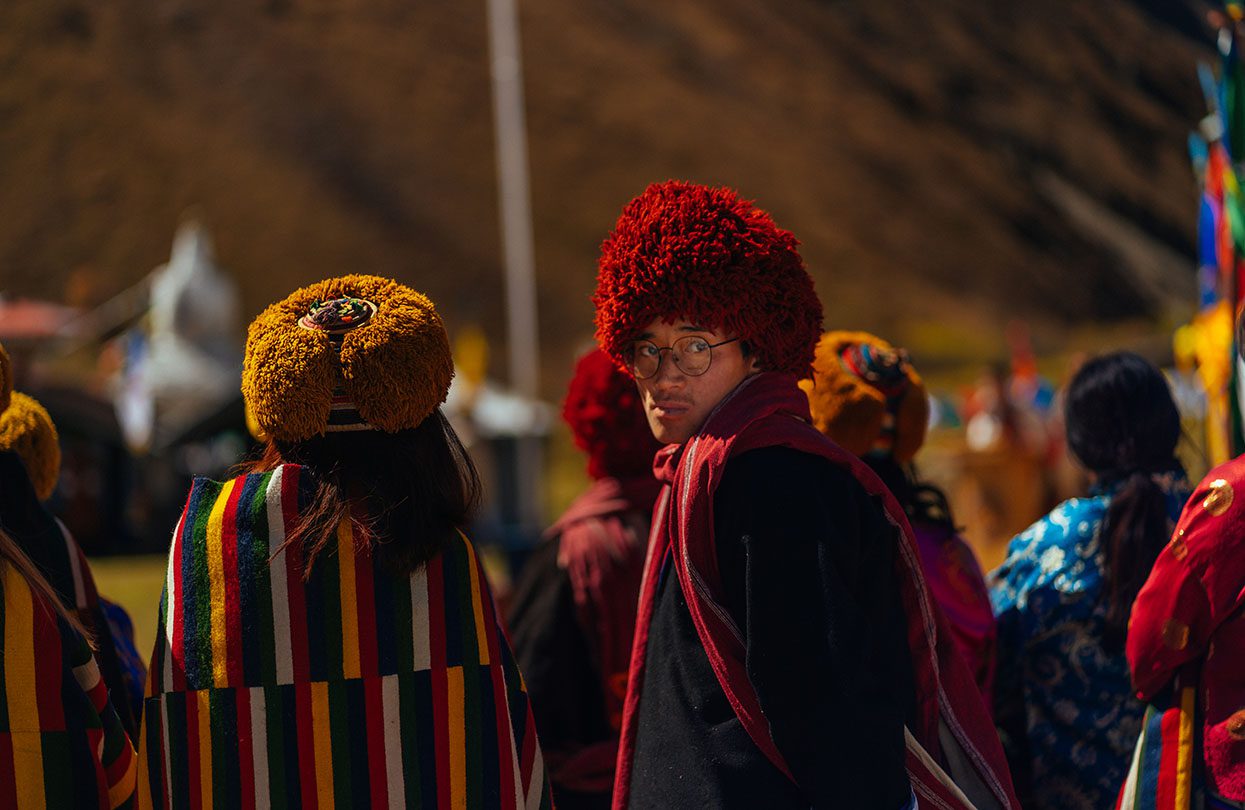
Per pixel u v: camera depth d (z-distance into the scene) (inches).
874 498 190.4
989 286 5910.4
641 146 5989.2
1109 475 249.9
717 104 6382.9
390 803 180.7
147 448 1393.9
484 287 5098.4
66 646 196.7
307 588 182.2
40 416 247.8
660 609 196.2
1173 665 214.7
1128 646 220.1
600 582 268.7
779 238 190.7
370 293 192.4
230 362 1652.3
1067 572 245.6
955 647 198.4
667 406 193.0
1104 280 6151.6
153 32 5767.7
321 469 186.9
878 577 184.7
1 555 194.1
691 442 190.5
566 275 5182.1
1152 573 216.8
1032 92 7140.8
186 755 180.5
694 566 185.9
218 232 5017.2
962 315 5639.8
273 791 178.9
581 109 6092.5
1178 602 212.5
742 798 181.8
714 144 6087.6
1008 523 1059.9
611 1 6939.0
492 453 1433.3
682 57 6712.6
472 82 6063.0
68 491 1352.1
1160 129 7012.8
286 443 189.2
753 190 5959.6
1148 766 217.0
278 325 187.9
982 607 248.2
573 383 279.7
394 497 185.3
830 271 5698.8
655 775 190.9
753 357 194.2
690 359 190.4
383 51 6043.3
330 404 186.1
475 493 196.2
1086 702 243.9
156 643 186.4
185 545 185.5
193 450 1438.2
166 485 1409.9
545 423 1467.8
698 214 188.9
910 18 7367.1
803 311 192.2
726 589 184.5
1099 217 6471.5
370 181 5413.4
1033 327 5669.3
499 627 193.3
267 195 5206.7
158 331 1658.5
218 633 181.3
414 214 5324.8
